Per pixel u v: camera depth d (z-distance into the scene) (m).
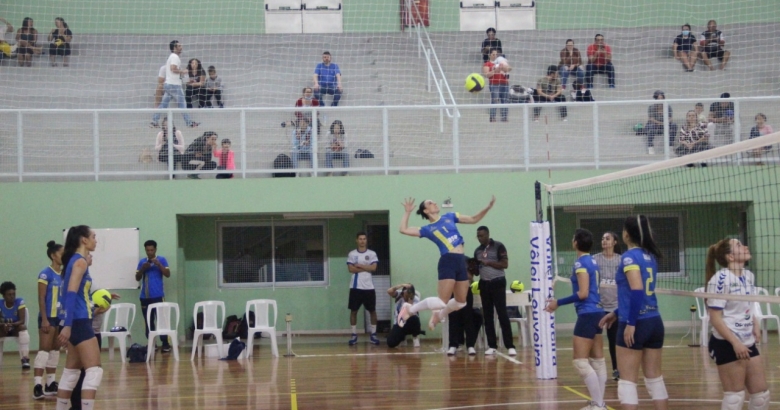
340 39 20.98
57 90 19.52
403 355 13.78
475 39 21.12
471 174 16.09
